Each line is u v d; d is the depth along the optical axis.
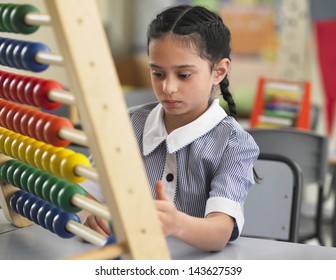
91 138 1.34
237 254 1.78
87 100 1.31
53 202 1.71
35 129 1.63
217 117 2.02
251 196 2.90
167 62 1.84
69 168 1.57
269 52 6.39
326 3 5.84
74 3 1.29
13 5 1.65
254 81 6.46
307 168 3.60
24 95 1.65
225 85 2.16
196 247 1.73
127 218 1.36
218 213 1.82
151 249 1.39
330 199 5.56
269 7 6.36
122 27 6.57
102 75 1.32
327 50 5.81
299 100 4.19
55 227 1.73
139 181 1.37
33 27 1.64
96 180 1.49
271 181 2.87
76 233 1.69
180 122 2.05
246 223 2.91
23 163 1.91
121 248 1.38
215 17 1.95
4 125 1.80
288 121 4.20
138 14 6.59
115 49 6.55
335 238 4.10
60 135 1.57
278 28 6.35
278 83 4.24
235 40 6.48
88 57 1.31
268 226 2.89
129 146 1.36
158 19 1.89
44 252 1.78
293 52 6.09
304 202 4.93
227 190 1.86
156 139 2.07
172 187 2.03
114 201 1.35
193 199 2.00
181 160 2.02
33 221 1.88
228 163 1.94
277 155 2.86
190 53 1.84
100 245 1.58
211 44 1.89
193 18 1.87
